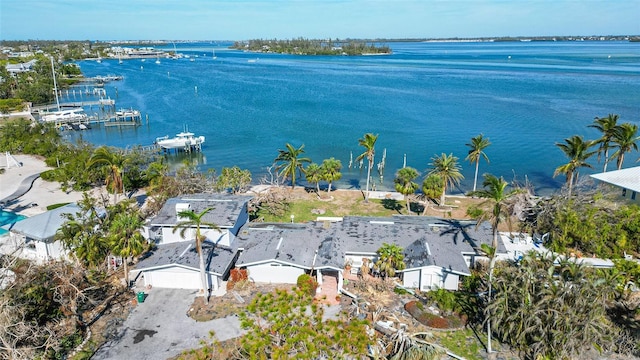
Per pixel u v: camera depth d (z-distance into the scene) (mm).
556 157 92188
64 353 33188
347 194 68688
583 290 32031
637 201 54094
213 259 42625
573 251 47094
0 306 30219
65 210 51031
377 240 46062
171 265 41281
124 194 66938
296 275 42344
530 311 31859
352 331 32406
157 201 56906
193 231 45406
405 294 41094
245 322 32406
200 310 38531
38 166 80375
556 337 30828
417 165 87688
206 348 33312
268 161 91188
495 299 33969
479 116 131000
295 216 59094
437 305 39031
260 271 42656
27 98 153750
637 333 34531
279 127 120250
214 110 146000
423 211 61219
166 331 35875
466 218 58125
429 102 155000
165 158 92750
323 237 46719
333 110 142750
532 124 119750
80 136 103688
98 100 162875
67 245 42750
